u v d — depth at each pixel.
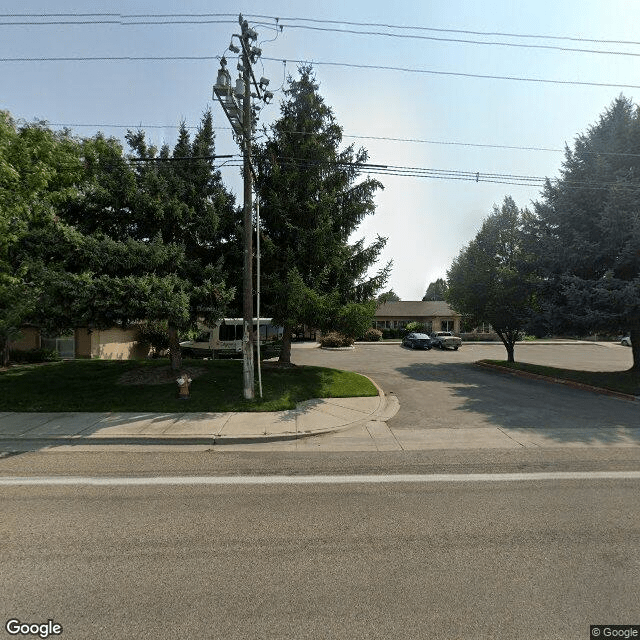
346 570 3.23
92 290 8.27
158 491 4.86
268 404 9.20
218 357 21.34
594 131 15.09
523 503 4.54
